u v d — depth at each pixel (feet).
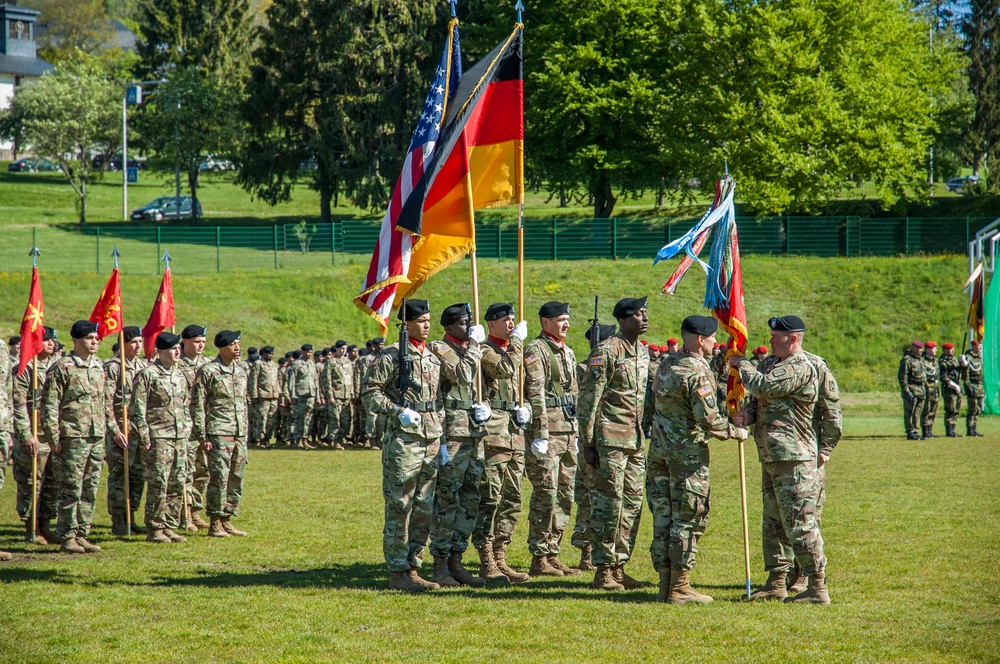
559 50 242.37
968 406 114.62
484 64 50.65
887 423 129.90
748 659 31.73
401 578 43.16
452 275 203.51
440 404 44.55
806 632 34.86
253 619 37.50
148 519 57.21
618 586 43.32
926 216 253.44
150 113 325.83
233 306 188.34
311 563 49.67
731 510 64.75
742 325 42.55
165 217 318.86
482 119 51.42
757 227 221.46
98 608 39.34
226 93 323.16
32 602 40.37
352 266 211.61
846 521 58.03
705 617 37.19
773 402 40.29
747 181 220.84
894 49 251.80
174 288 192.03
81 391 53.67
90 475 54.34
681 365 39.83
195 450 63.62
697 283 197.67
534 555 47.60
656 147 252.62
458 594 42.09
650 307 189.88
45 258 222.48
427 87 283.18
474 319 46.29
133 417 57.11
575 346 179.01
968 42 303.07
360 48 274.16
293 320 187.52
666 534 40.37
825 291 192.03
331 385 114.52
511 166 50.80
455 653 32.71
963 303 183.73
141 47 400.47
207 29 401.70
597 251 223.30
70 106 332.60
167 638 34.94
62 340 166.91
